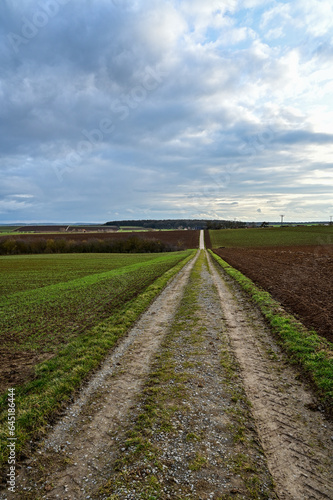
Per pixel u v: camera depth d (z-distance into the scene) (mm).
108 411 5297
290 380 6207
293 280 17891
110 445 4391
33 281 26219
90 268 37312
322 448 4215
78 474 3857
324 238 80938
